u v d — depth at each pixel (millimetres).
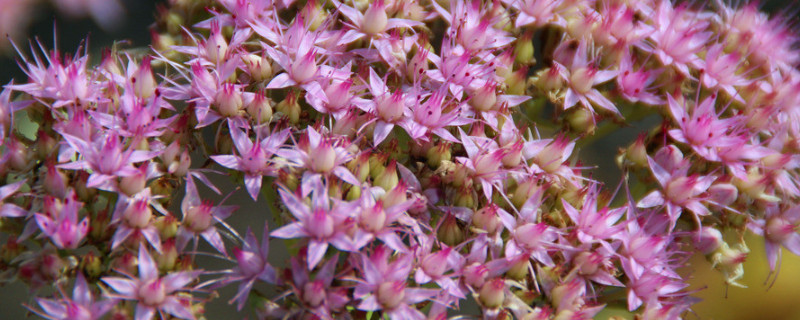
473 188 164
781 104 182
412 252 156
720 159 174
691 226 173
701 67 180
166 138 163
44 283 157
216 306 188
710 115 173
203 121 162
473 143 165
